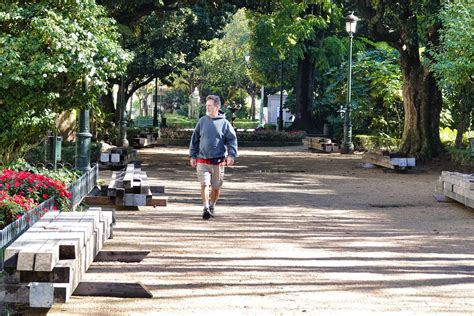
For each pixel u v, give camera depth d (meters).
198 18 46.06
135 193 13.03
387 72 34.91
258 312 6.51
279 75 56.28
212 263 8.58
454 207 14.47
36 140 16.33
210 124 12.30
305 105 47.28
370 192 17.16
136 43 43.75
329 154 32.44
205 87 94.81
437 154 25.92
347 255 9.29
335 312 6.55
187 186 17.62
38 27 12.63
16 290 5.73
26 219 7.79
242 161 27.31
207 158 12.27
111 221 9.77
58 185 9.75
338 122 42.75
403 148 26.16
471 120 29.75
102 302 6.75
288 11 30.92
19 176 9.41
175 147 36.09
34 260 5.65
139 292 6.95
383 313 6.54
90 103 13.91
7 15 12.83
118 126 35.97
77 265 6.25
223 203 14.57
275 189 17.58
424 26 25.62
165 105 105.56
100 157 21.39
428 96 25.86
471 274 8.32
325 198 15.86
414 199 15.79
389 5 25.00
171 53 45.75
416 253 9.54
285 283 7.65
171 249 9.39
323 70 47.31
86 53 12.95
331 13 33.56
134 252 8.26
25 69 12.52
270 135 40.94
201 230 11.02
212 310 6.55
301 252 9.42
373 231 11.34
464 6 22.17
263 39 39.03
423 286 7.65
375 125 36.25
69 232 6.66
